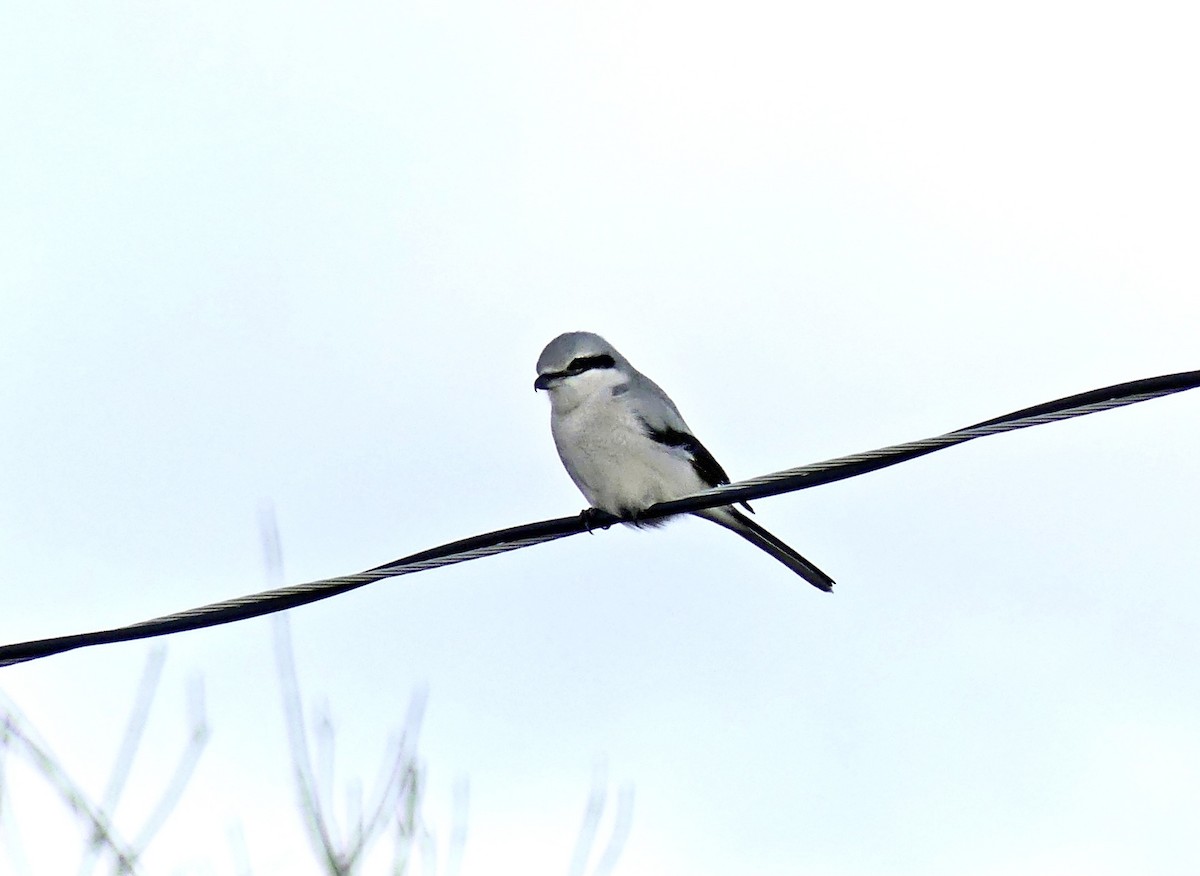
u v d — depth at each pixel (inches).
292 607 399.2
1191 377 342.0
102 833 330.3
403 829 342.3
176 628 390.6
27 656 384.8
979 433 370.0
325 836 339.6
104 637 386.0
